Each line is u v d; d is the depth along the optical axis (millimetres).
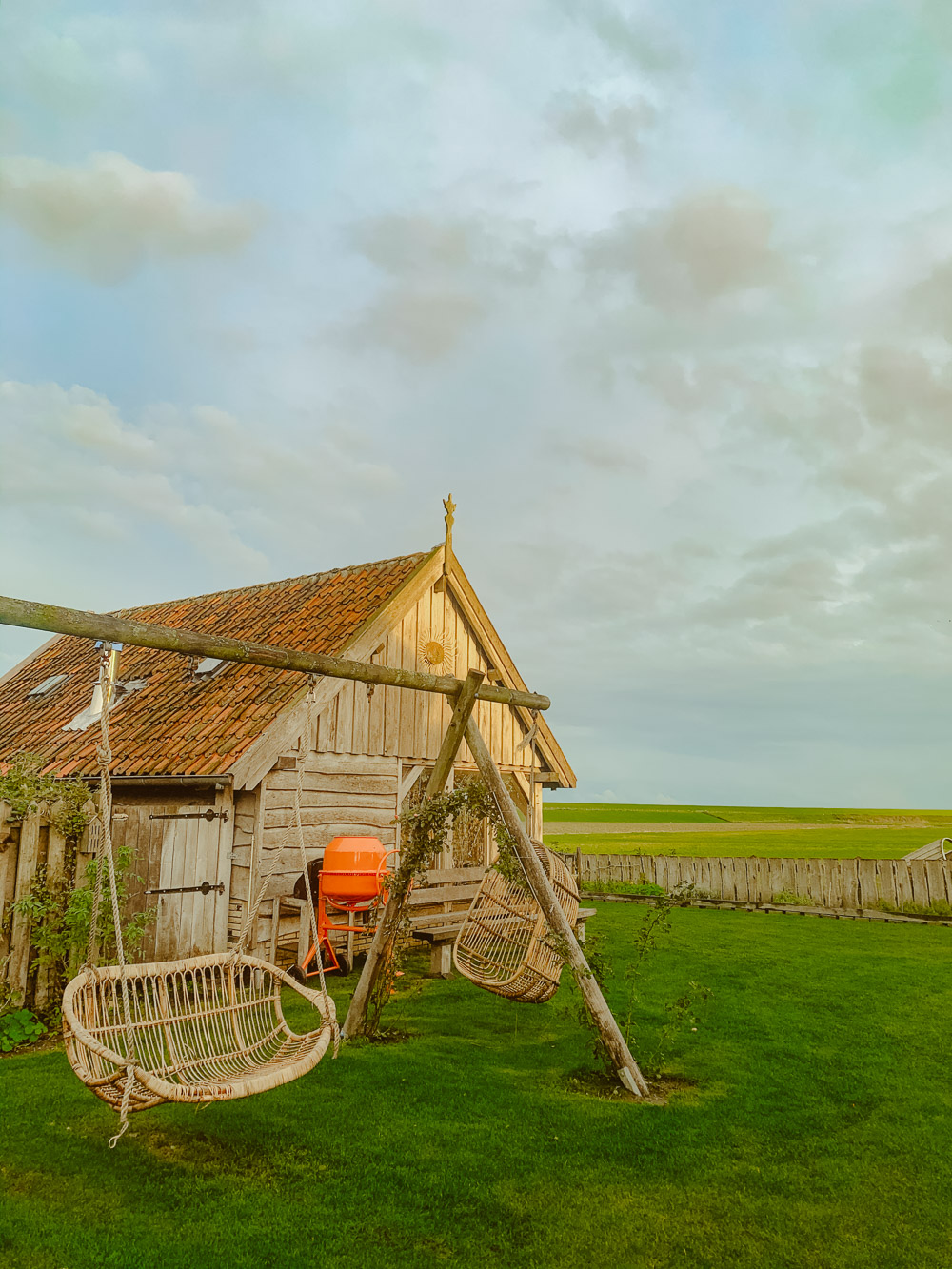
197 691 12805
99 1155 5113
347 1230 4309
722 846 42594
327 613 13734
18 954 7734
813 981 10820
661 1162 5203
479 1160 5168
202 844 10133
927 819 116500
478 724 14977
